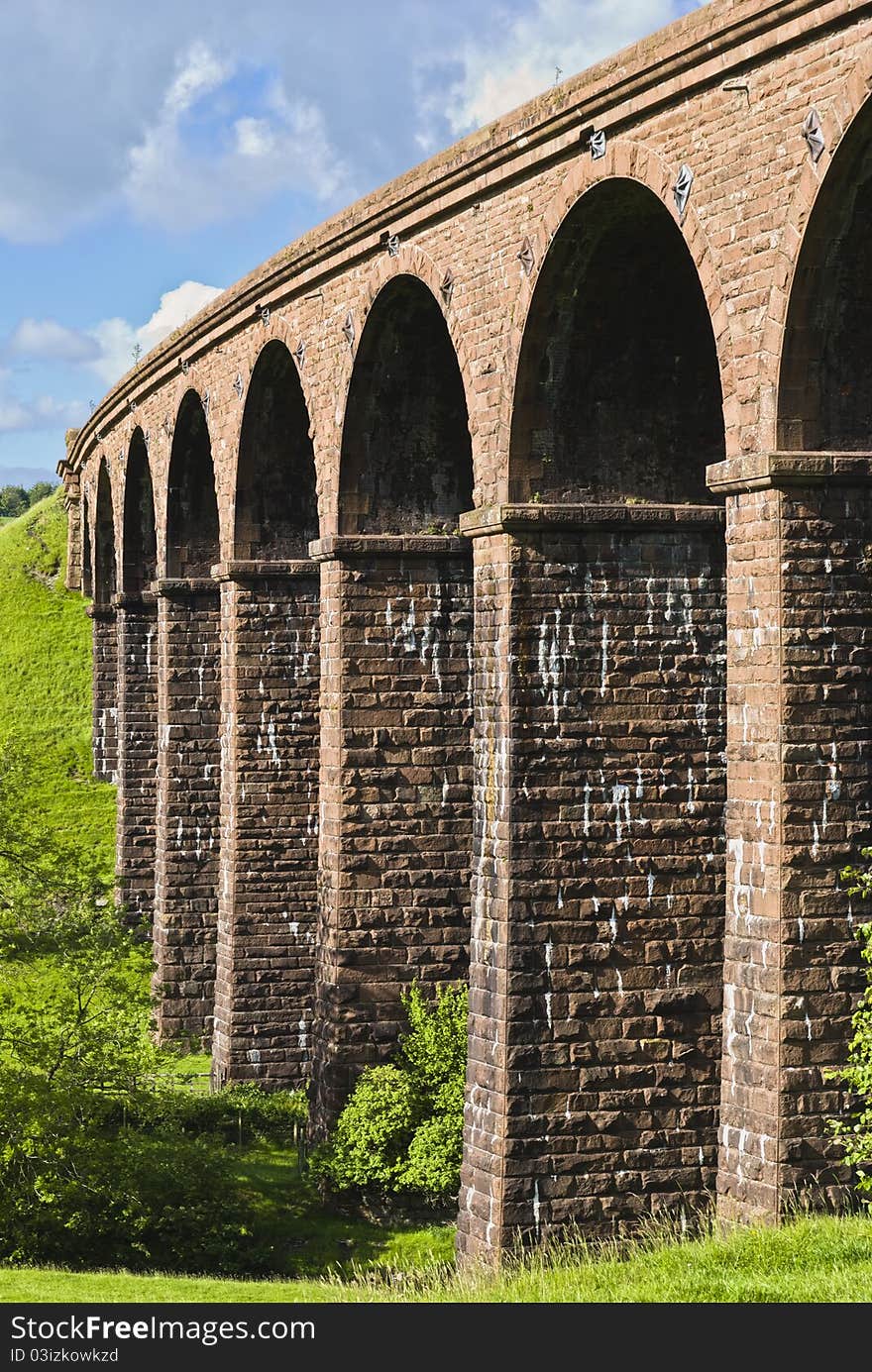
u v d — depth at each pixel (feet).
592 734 71.10
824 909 56.75
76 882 88.79
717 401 71.97
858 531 56.85
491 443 71.87
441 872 86.63
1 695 201.57
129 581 146.10
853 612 56.85
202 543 121.70
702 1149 70.85
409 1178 80.84
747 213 57.06
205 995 119.96
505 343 70.64
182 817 120.37
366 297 83.10
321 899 87.66
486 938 71.56
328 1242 79.71
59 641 212.02
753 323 56.85
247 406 101.86
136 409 134.10
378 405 85.35
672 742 71.77
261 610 104.37
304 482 104.99
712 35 57.11
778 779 56.49
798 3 53.52
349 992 85.87
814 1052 56.54
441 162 74.08
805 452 55.93
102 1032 82.28
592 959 70.59
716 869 71.97
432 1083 83.97
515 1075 69.36
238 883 104.12
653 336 70.44
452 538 86.17
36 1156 76.02
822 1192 56.49
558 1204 69.15
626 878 71.15
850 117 52.44
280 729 104.63
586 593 71.00
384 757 85.97
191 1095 93.76
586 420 70.74
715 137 58.39
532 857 70.33
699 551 71.97
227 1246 77.46
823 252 54.70
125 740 145.38
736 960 58.49
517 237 69.82
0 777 90.53
